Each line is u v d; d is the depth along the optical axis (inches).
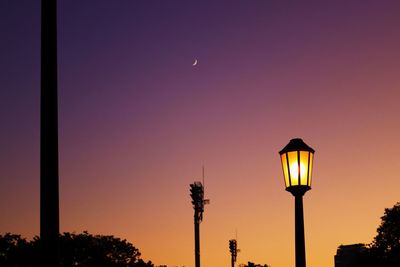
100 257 2576.3
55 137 256.1
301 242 410.3
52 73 262.1
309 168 418.6
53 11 269.1
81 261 2551.7
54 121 257.4
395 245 2393.0
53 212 247.4
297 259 408.2
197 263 1298.0
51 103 258.7
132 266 2719.0
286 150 419.2
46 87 259.8
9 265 2340.1
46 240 244.1
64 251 2470.5
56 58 265.4
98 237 2650.1
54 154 253.8
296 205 415.5
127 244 2706.7
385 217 2426.2
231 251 2288.4
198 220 1320.1
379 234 2436.0
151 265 2783.0
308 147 419.2
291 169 416.5
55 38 267.0
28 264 2358.5
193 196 1307.8
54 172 251.8
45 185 249.1
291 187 415.8
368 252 2442.2
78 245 2522.1
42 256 242.5
